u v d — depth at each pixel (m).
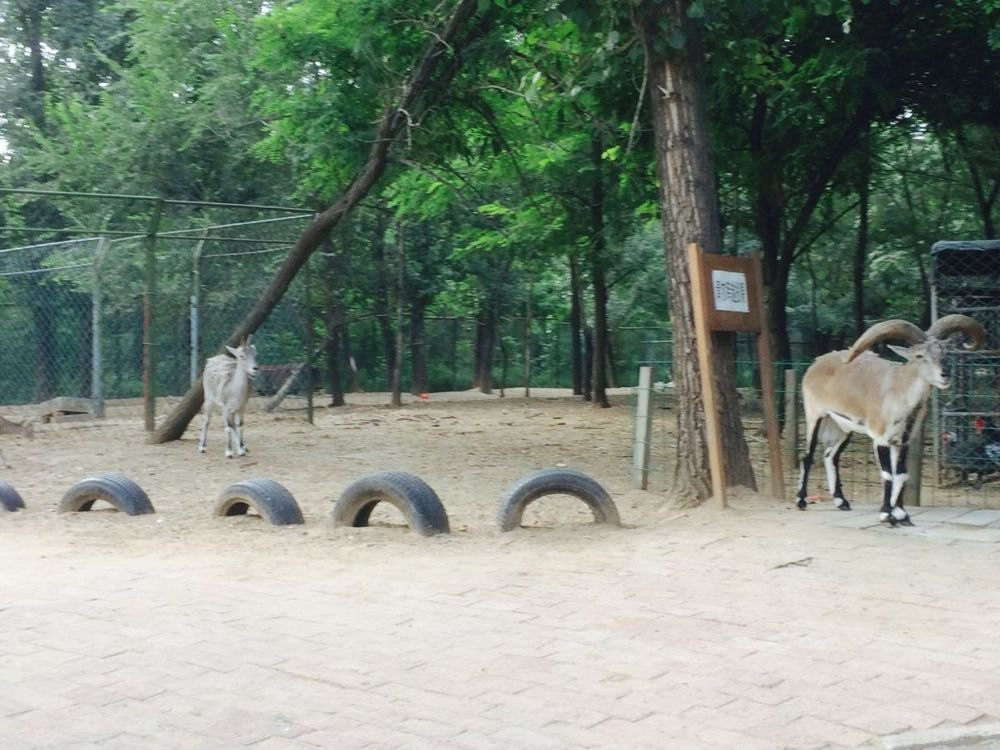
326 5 15.83
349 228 25.77
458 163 22.39
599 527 9.60
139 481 13.47
